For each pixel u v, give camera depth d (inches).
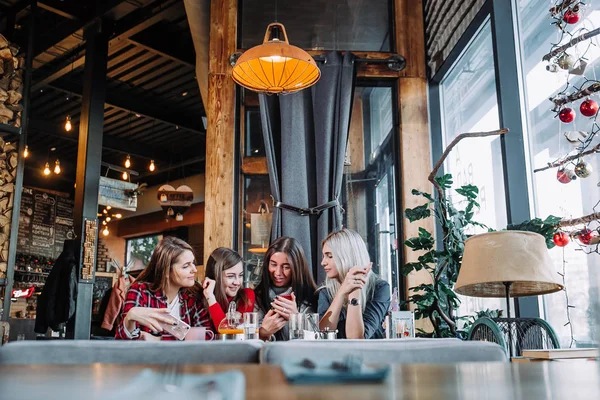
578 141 105.7
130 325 87.4
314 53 194.2
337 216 180.1
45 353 40.0
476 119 170.2
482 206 163.9
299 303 128.5
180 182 520.4
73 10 276.5
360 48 202.4
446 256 141.3
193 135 457.1
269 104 189.8
